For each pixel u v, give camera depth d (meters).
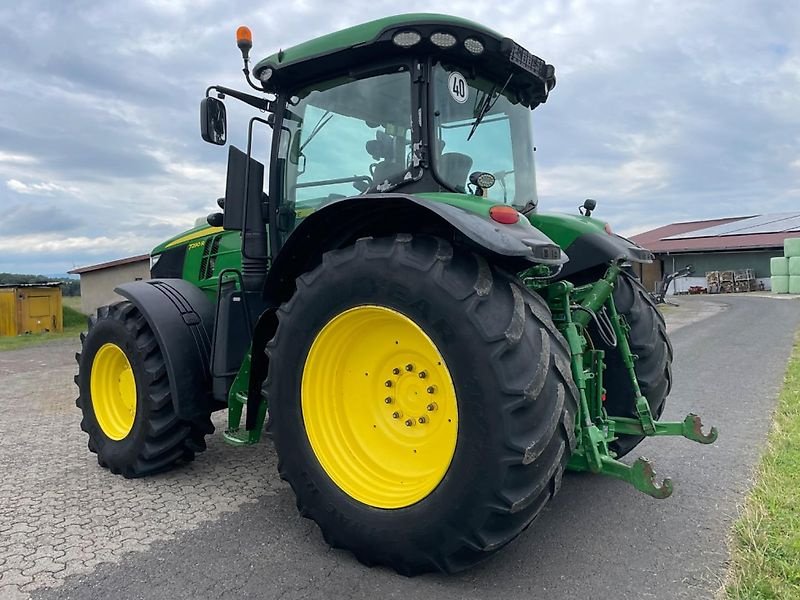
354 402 2.85
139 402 3.71
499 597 2.35
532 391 2.26
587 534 2.88
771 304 19.33
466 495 2.31
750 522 2.85
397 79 3.05
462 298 2.33
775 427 4.50
